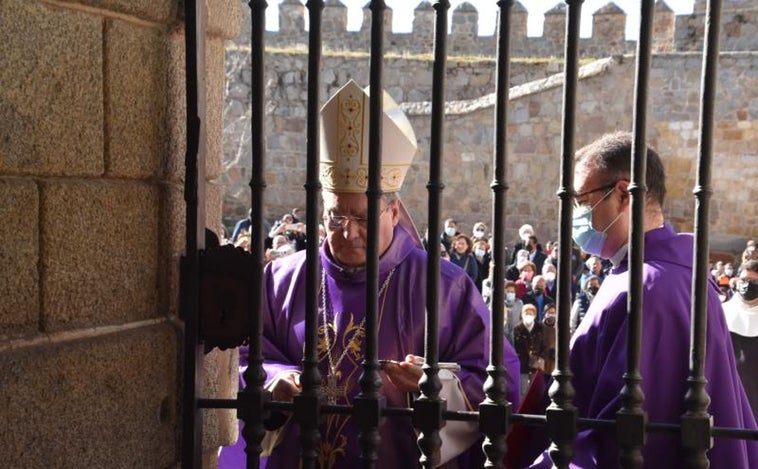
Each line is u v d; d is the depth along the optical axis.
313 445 2.37
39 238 2.15
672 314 2.49
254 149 2.36
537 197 19.70
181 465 2.51
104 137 2.30
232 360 2.85
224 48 2.71
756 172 18.91
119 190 2.35
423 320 3.08
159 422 2.51
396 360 3.04
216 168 2.65
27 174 2.11
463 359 3.01
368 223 2.30
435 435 2.30
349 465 2.98
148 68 2.42
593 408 2.50
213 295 2.44
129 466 2.41
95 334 2.31
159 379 2.50
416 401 2.29
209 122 2.61
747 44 21.67
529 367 7.57
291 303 3.16
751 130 18.84
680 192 19.20
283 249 9.95
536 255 13.20
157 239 2.49
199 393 2.47
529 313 7.69
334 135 2.92
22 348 2.12
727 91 18.91
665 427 2.20
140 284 2.43
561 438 2.22
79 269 2.24
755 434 2.15
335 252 3.08
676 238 2.66
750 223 18.95
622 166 2.69
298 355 3.11
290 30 23.59
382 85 2.28
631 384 2.20
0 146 2.02
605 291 2.64
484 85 22.28
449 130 19.86
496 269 2.25
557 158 19.53
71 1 2.18
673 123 19.12
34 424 2.13
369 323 2.31
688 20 20.83
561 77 19.53
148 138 2.43
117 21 2.31
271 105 20.61
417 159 19.61
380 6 2.25
